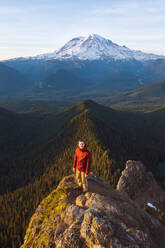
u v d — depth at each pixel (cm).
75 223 1189
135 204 1461
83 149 1371
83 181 1417
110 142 16088
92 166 12562
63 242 1097
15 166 15925
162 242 1191
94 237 1027
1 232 8162
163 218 1880
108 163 12444
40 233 1424
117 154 13938
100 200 1314
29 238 1548
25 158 17025
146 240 1074
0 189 12950
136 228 1145
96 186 1553
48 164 14862
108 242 993
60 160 14625
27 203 10262
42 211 1669
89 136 16812
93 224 1060
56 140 18388
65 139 17912
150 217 1398
